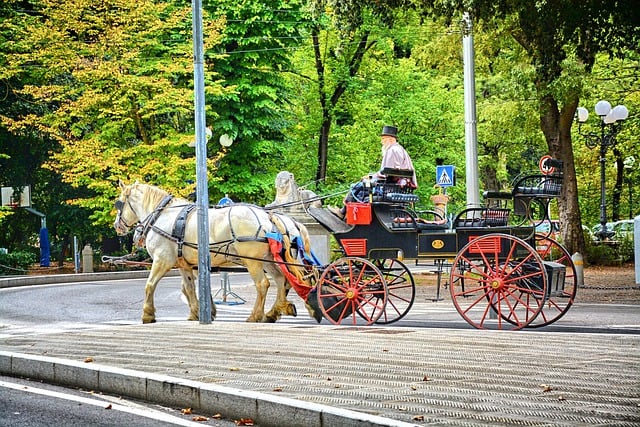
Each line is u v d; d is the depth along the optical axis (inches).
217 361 476.1
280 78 1690.5
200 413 390.6
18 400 423.2
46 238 1784.0
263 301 746.8
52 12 1433.3
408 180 698.8
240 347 535.2
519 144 1961.1
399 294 1055.0
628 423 318.7
